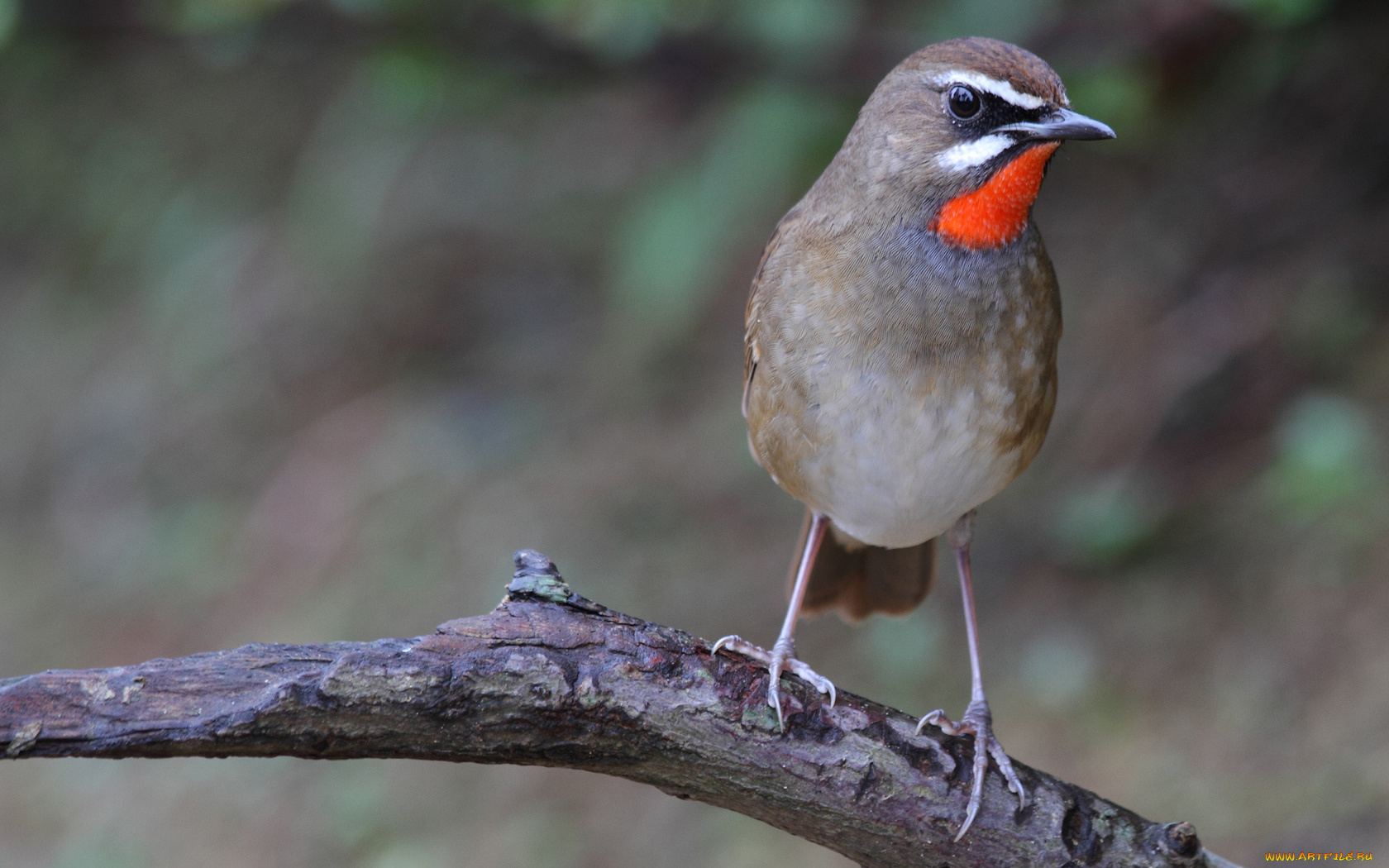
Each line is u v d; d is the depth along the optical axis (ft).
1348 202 38.55
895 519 22.70
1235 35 35.27
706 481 42.93
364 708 15.60
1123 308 40.16
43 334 58.44
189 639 46.26
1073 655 34.55
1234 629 33.30
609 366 47.83
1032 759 32.94
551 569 17.07
